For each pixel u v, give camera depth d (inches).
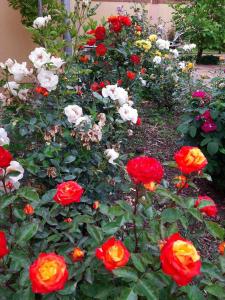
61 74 106.1
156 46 210.1
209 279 51.6
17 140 99.0
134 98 176.9
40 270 41.3
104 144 103.7
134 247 54.0
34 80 100.7
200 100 131.2
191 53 244.2
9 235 57.0
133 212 55.1
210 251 96.0
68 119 92.4
